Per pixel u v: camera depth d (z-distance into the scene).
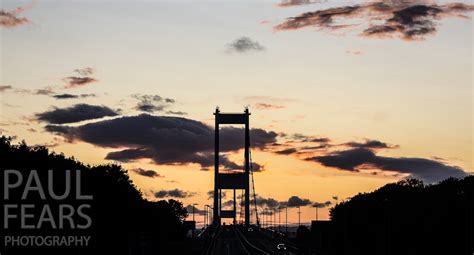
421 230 150.75
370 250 175.38
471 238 138.38
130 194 157.88
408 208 157.75
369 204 191.00
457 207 147.00
